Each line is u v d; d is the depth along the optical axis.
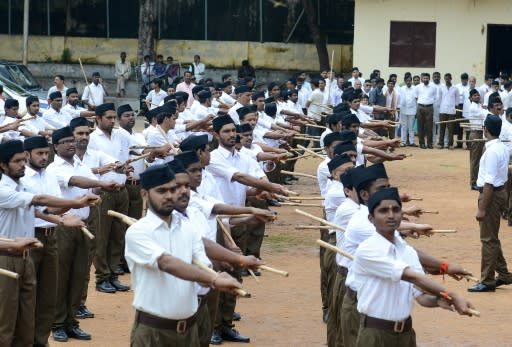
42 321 10.31
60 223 9.68
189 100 25.55
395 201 7.47
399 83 34.44
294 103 24.58
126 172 12.73
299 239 16.80
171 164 7.91
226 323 10.87
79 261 11.07
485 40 33.91
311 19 37.31
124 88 37.88
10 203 9.44
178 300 7.43
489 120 13.12
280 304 12.58
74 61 40.28
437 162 27.22
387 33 34.34
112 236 13.40
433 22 34.09
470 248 16.06
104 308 12.38
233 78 39.62
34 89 27.75
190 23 39.84
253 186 10.87
